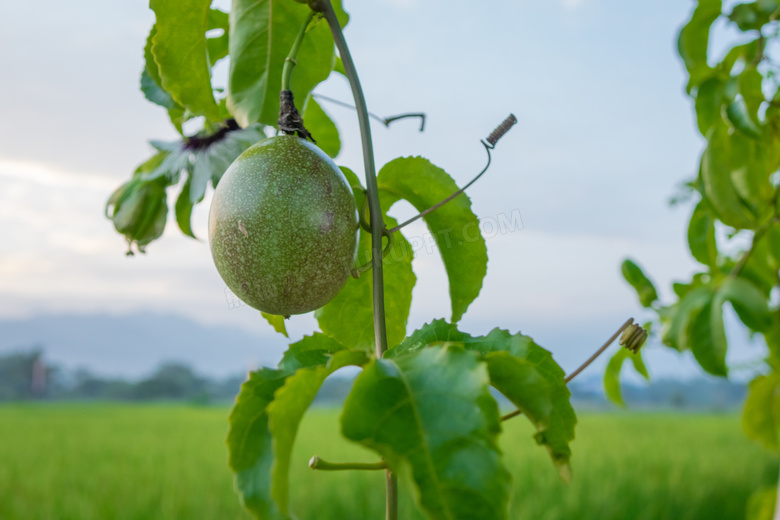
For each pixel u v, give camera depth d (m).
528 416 0.41
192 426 6.89
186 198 0.58
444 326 0.43
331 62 0.52
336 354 0.39
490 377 0.40
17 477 3.46
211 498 2.89
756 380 0.81
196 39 0.49
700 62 0.76
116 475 3.50
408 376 0.37
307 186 0.43
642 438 5.20
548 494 2.92
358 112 0.44
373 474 3.51
